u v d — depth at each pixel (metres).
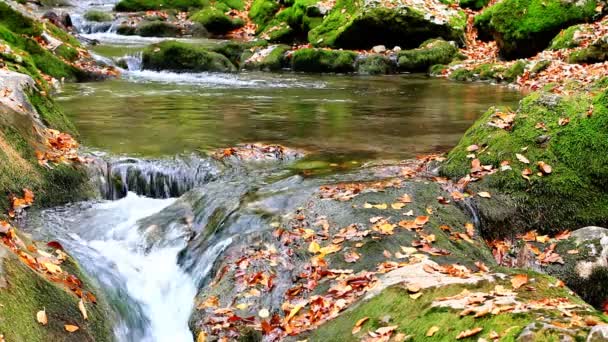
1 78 7.50
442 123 9.80
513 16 16.02
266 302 4.58
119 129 8.81
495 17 16.52
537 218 5.84
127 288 5.11
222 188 6.37
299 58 16.53
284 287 4.68
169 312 5.16
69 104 10.75
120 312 4.77
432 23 17.20
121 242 5.74
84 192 6.70
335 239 5.09
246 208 5.77
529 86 13.44
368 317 3.72
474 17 18.27
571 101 6.50
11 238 4.51
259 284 4.72
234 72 16.05
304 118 10.03
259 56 16.98
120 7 23.50
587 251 5.28
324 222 5.37
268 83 14.14
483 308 3.24
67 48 14.28
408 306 3.62
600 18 15.27
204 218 5.97
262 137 8.56
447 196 5.90
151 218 6.08
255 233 5.27
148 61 15.74
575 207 5.86
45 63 13.15
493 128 6.55
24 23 13.98
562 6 15.52
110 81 13.82
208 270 5.16
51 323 3.89
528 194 5.92
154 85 13.38
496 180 6.05
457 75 15.29
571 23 15.39
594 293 5.17
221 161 7.33
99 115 9.84
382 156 7.68
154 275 5.40
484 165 6.26
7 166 6.08
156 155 7.41
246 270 4.88
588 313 3.13
